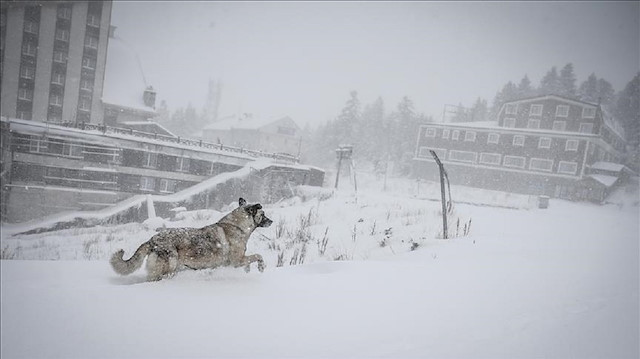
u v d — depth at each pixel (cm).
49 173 3647
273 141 8506
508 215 1998
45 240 2259
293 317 345
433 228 1485
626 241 1030
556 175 5053
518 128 5503
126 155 3938
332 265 643
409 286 476
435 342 289
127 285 432
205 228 520
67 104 5572
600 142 5056
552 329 315
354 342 289
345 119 7856
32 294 366
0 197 3419
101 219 3366
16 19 5181
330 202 2538
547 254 760
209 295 404
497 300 407
